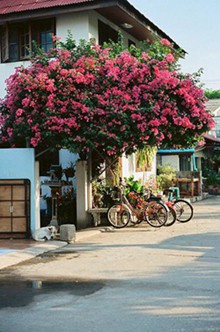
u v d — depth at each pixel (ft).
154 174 81.10
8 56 58.23
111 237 44.62
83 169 50.98
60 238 42.09
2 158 44.04
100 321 20.20
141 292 24.73
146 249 37.58
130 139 44.75
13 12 56.24
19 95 44.98
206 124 47.19
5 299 24.03
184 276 28.19
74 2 54.03
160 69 45.70
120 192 51.24
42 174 57.98
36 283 27.27
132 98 44.39
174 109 44.83
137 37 68.74
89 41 51.13
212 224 52.60
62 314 21.34
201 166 111.24
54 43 52.90
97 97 43.91
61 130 43.62
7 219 43.83
